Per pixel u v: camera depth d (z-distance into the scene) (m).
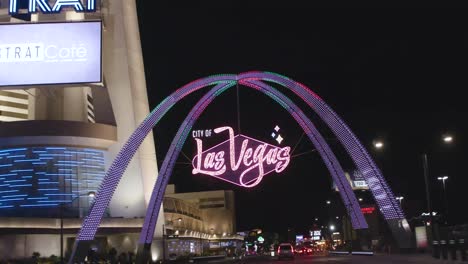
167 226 99.69
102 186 58.94
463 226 39.69
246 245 192.12
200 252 126.12
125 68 91.94
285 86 61.25
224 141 61.66
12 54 52.72
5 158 80.75
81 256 57.06
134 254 72.31
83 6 55.62
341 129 59.75
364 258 58.25
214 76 61.47
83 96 90.25
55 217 75.75
